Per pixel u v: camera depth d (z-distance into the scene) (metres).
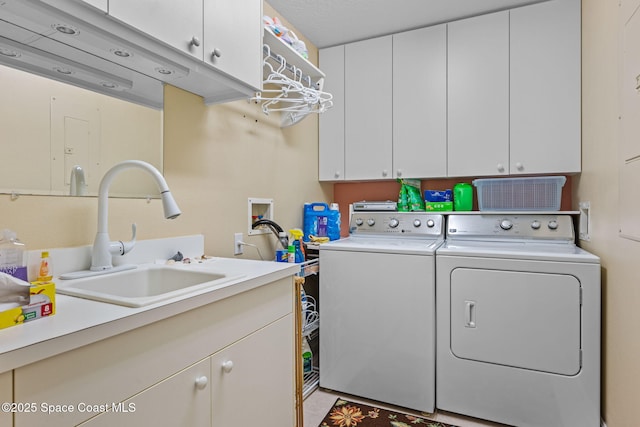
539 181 2.12
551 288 1.63
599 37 1.65
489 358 1.72
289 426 1.32
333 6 2.11
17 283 0.68
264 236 2.06
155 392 0.79
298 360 1.51
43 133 1.04
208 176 1.64
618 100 1.38
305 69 2.04
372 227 2.49
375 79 2.52
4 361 0.54
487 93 2.20
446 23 2.31
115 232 1.26
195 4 1.17
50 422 0.60
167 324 0.82
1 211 0.95
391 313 1.89
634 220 1.21
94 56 1.10
